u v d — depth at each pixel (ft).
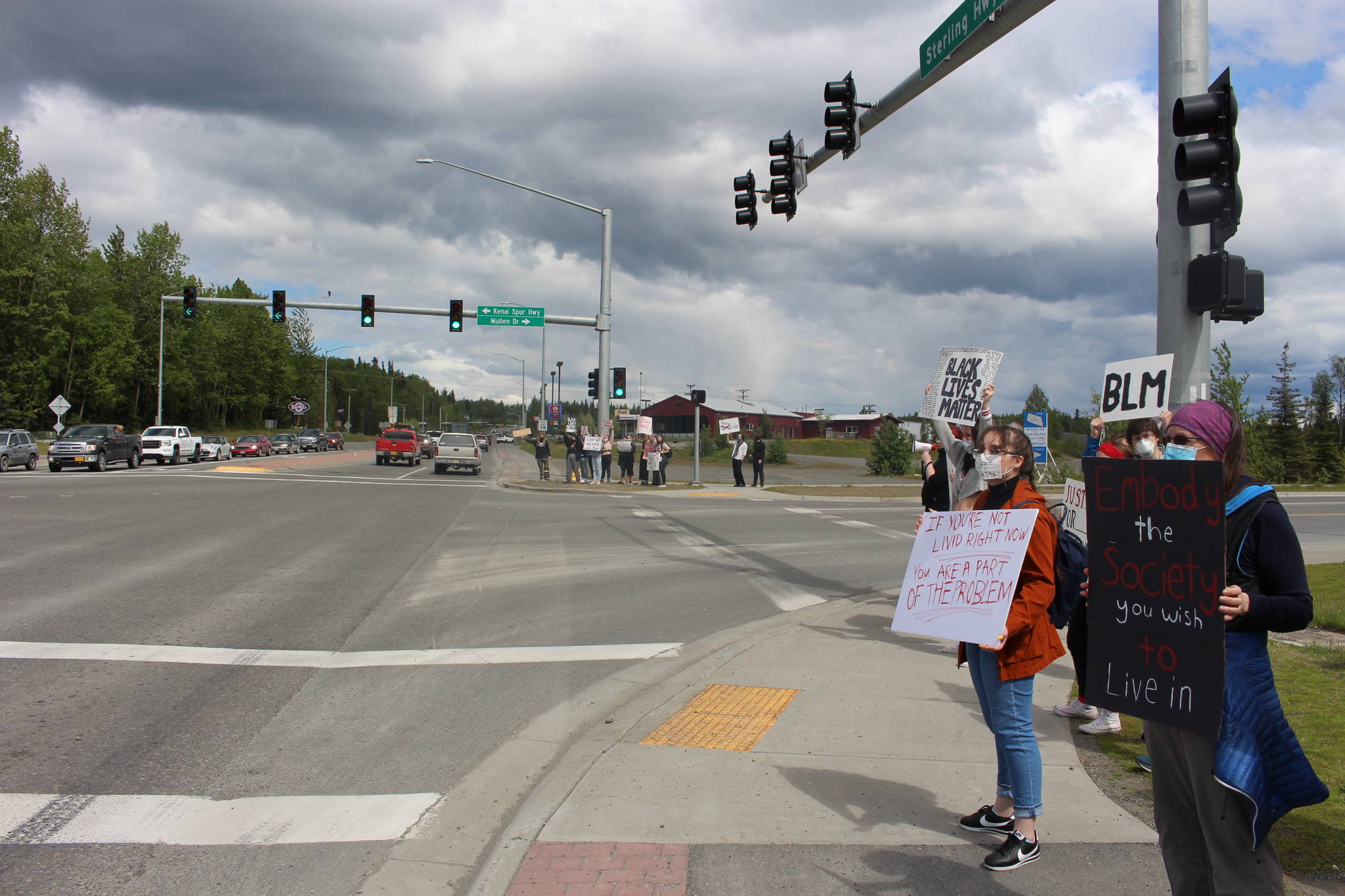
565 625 28.09
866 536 54.03
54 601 28.81
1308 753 15.53
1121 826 13.00
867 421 365.81
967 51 29.58
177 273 263.70
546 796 14.12
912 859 11.92
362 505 67.05
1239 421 9.65
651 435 103.71
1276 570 9.02
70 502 61.21
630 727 17.72
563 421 295.69
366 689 20.74
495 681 21.66
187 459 149.59
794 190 45.39
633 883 11.23
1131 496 9.78
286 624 27.07
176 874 11.87
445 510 66.08
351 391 517.96
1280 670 21.56
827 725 17.79
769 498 85.51
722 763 15.60
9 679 20.48
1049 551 12.05
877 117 36.68
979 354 21.85
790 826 12.92
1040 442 51.80
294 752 16.62
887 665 22.68
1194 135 18.60
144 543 42.37
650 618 29.40
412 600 31.53
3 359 195.11
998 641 11.60
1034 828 11.98
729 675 21.71
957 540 12.74
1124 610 9.77
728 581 36.73
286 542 45.01
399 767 15.98
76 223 210.18
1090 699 10.07
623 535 52.01
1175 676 9.21
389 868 12.14
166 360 258.37
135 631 25.35
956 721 18.03
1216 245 19.03
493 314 107.76
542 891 11.04
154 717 18.31
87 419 247.70
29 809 13.84
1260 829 8.65
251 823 13.53
